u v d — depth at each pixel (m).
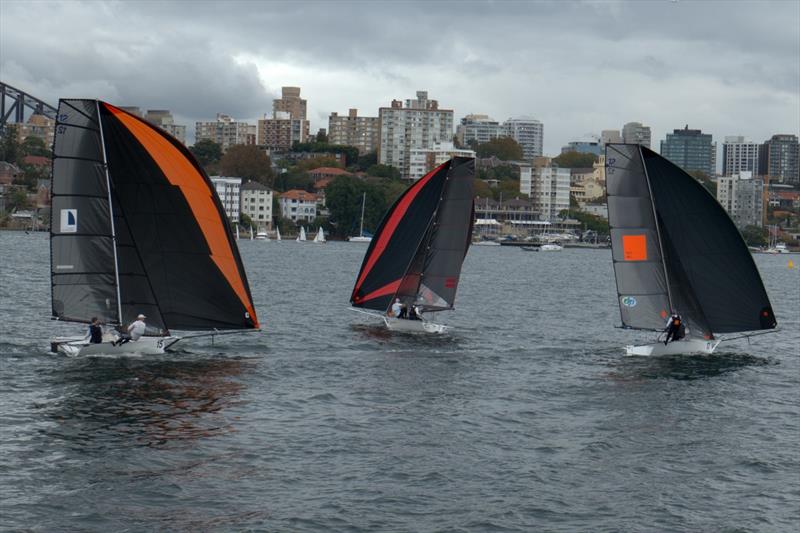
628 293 50.78
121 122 44.50
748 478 29.97
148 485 27.75
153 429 33.28
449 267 58.88
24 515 25.30
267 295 86.75
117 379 40.72
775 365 49.91
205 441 32.06
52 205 43.72
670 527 25.98
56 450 30.52
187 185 45.62
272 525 25.31
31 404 36.12
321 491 27.78
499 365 48.22
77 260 44.41
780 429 35.97
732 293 51.41
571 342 58.59
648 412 38.19
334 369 45.38
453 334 60.03
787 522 26.48
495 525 25.78
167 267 46.16
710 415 37.94
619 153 50.19
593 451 32.41
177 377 41.66
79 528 24.69
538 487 28.70
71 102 43.62
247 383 41.16
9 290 82.31
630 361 50.06
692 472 30.44
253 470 29.36
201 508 26.27
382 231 60.38
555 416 37.25
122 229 45.09
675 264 50.84
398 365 47.09
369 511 26.44
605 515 26.69
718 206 50.41
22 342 50.03
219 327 47.16
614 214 50.47
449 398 39.78
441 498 27.56
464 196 58.41
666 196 50.34
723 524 26.25
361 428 34.41
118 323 45.47
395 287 60.03
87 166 44.03
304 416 35.88
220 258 46.66
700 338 51.88
